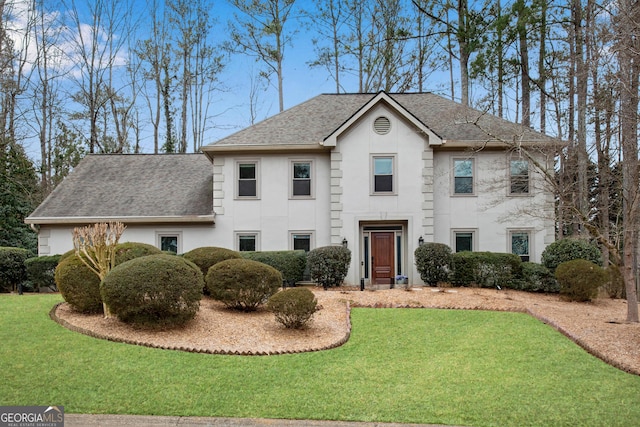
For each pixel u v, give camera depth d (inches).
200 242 698.2
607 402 254.7
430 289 587.8
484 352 341.7
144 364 294.5
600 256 592.7
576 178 796.0
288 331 380.8
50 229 698.2
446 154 685.3
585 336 374.6
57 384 260.5
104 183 767.1
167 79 1233.4
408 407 246.4
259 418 232.4
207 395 256.1
